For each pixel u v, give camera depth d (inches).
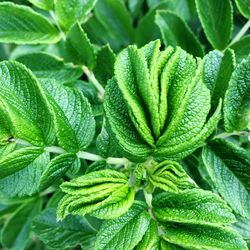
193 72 4.9
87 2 6.9
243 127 5.7
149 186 5.5
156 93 4.7
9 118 5.1
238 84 5.6
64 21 6.9
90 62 6.9
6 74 5.2
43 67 7.1
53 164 5.4
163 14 7.2
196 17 8.0
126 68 4.9
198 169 6.3
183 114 4.8
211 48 8.0
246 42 6.9
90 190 4.9
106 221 5.1
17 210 8.1
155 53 4.8
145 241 5.1
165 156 5.2
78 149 5.7
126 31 8.4
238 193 5.8
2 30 6.8
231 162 5.9
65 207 4.8
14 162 5.2
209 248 4.8
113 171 5.2
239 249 4.9
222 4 6.8
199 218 5.0
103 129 5.9
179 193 5.1
